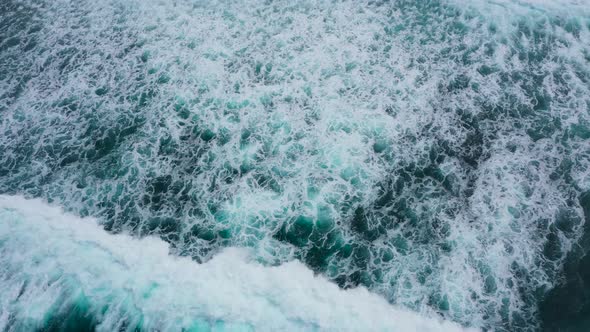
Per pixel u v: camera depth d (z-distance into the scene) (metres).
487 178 7.30
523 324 6.02
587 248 6.54
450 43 9.02
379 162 7.60
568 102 8.04
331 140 7.85
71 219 7.18
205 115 8.42
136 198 7.43
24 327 5.99
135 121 8.52
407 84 8.50
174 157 7.93
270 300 5.96
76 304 6.04
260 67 9.05
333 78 8.71
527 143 7.64
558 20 8.97
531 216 6.86
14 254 6.58
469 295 6.22
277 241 6.78
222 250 6.67
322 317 5.81
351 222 6.98
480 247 6.61
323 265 6.53
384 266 6.50
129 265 6.39
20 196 7.61
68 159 8.12
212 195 7.36
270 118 8.27
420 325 5.89
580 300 6.11
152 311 5.85
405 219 6.99
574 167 7.31
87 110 8.84
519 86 8.32
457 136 7.83
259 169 7.62
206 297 5.96
